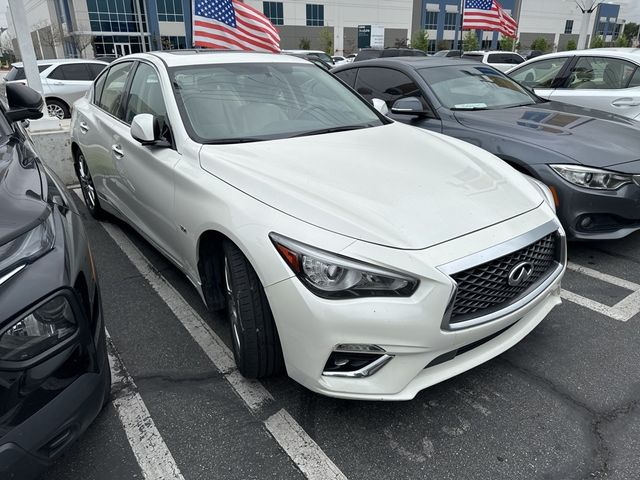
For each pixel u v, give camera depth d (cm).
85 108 464
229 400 248
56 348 164
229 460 214
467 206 236
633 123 462
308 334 205
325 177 247
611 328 307
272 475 207
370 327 198
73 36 4709
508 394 251
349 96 378
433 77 506
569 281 367
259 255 216
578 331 304
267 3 5156
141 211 349
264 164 260
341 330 199
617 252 416
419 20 5925
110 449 221
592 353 282
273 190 235
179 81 326
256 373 245
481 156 304
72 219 201
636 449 217
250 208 230
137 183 338
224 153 274
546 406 243
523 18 6081
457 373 221
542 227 242
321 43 5278
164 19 4747
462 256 208
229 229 231
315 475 207
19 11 598
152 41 4728
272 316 230
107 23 4644
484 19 1398
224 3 618
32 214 181
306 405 244
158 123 307
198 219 258
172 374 268
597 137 400
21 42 604
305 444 222
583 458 213
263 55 384
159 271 387
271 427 231
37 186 205
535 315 255
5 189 192
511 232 227
